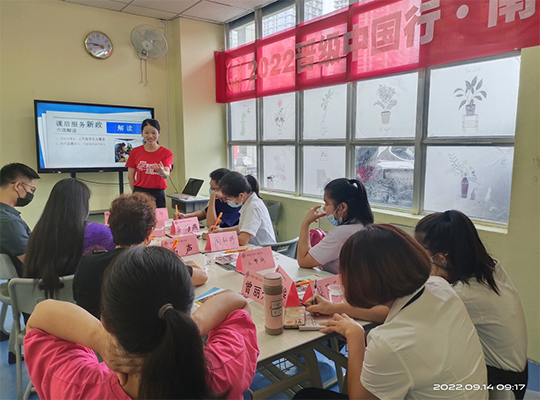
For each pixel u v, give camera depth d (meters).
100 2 3.90
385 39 2.88
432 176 2.81
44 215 1.61
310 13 3.65
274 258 2.07
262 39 4.05
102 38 4.07
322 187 3.76
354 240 0.90
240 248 2.29
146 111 4.34
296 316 1.29
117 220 1.26
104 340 0.67
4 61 3.59
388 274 0.85
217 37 4.71
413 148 2.92
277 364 2.04
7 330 2.52
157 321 0.58
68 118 3.85
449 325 0.86
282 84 3.89
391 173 3.11
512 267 2.26
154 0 3.87
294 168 4.04
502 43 2.20
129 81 4.30
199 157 4.72
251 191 2.53
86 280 1.22
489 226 2.47
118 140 4.17
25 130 3.74
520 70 2.12
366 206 1.83
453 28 2.43
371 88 3.16
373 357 0.85
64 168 3.86
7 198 2.03
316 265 1.87
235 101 4.58
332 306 1.33
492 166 2.46
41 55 3.76
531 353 2.23
